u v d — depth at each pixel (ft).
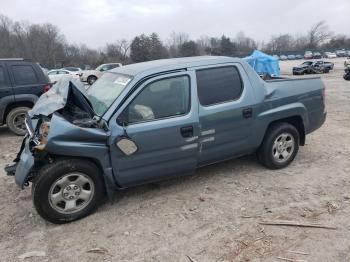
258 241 12.02
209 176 17.33
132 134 13.79
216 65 15.66
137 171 14.30
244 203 14.61
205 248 11.80
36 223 13.89
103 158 13.60
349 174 17.20
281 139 17.60
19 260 11.69
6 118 28.19
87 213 14.05
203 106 15.12
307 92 18.13
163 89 14.49
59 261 11.57
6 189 17.10
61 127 12.75
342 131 25.62
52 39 260.83
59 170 13.10
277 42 374.63
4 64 27.81
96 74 98.07
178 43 309.42
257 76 16.76
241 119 15.99
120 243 12.32
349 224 12.76
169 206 14.62
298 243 11.82
